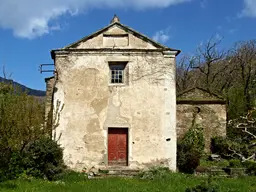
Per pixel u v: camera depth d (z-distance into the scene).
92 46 17.92
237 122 27.19
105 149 17.17
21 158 14.94
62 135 17.27
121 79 17.91
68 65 17.78
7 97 14.61
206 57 38.81
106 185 13.43
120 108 17.47
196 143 23.38
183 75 44.38
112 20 18.84
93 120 17.39
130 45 17.98
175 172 16.61
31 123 14.23
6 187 12.55
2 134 13.73
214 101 24.81
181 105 24.94
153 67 17.80
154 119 17.42
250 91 32.94
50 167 15.29
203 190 10.16
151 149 17.20
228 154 22.62
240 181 14.81
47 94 19.56
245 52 37.09
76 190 12.36
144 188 12.84
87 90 17.61
